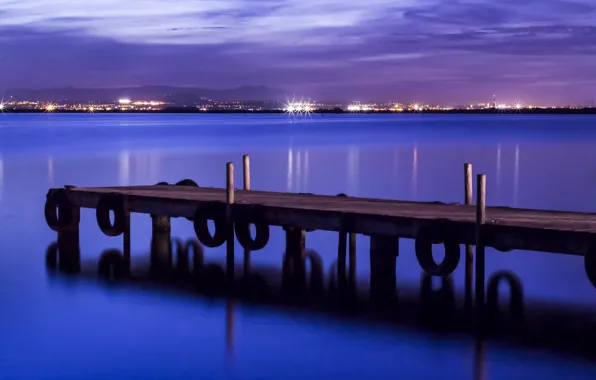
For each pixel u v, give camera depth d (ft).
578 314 51.93
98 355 44.14
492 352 44.45
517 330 48.49
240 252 72.08
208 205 62.03
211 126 474.49
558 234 47.37
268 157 187.11
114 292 57.67
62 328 48.93
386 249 56.95
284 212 58.85
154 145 237.66
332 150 212.84
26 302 54.95
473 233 50.80
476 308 51.19
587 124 529.45
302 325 49.55
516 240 49.14
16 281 61.05
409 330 48.52
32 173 147.74
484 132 354.54
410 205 61.77
